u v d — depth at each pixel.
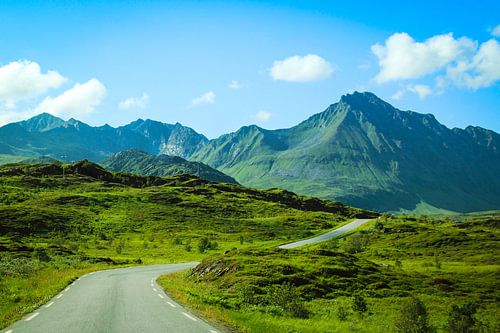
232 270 41.91
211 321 19.12
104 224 139.38
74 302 24.78
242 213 194.25
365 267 53.59
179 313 21.09
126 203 181.88
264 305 28.06
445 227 153.50
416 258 92.19
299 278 41.00
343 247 102.88
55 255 67.38
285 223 171.75
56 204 160.75
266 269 42.12
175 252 97.56
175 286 34.53
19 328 17.23
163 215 166.38
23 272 38.56
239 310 24.30
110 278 41.56
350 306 34.16
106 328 17.27
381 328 25.05
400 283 49.38
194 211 184.38
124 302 24.94
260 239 132.88
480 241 107.50
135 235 129.38
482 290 53.28
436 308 39.34
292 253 54.38
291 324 19.92
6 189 181.38
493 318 38.09
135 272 50.47
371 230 137.12
